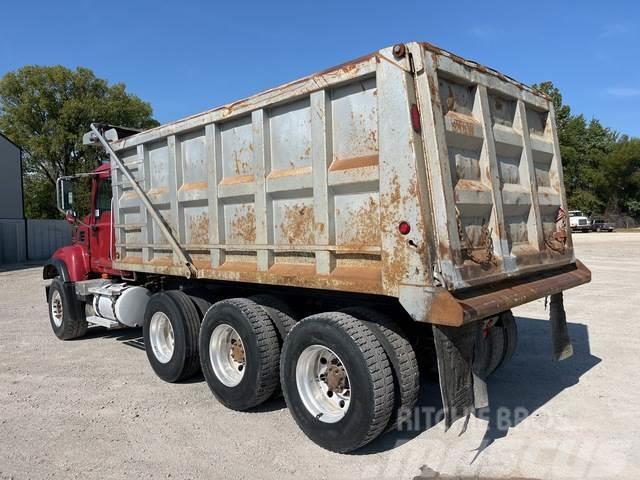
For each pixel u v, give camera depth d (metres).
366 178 3.75
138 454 4.04
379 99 3.61
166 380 5.88
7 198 30.73
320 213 4.09
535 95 4.99
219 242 5.12
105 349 7.55
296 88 4.21
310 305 4.91
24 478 3.69
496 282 3.95
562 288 4.62
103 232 7.55
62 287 7.97
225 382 4.96
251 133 4.77
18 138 38.78
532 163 4.73
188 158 5.57
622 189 60.56
